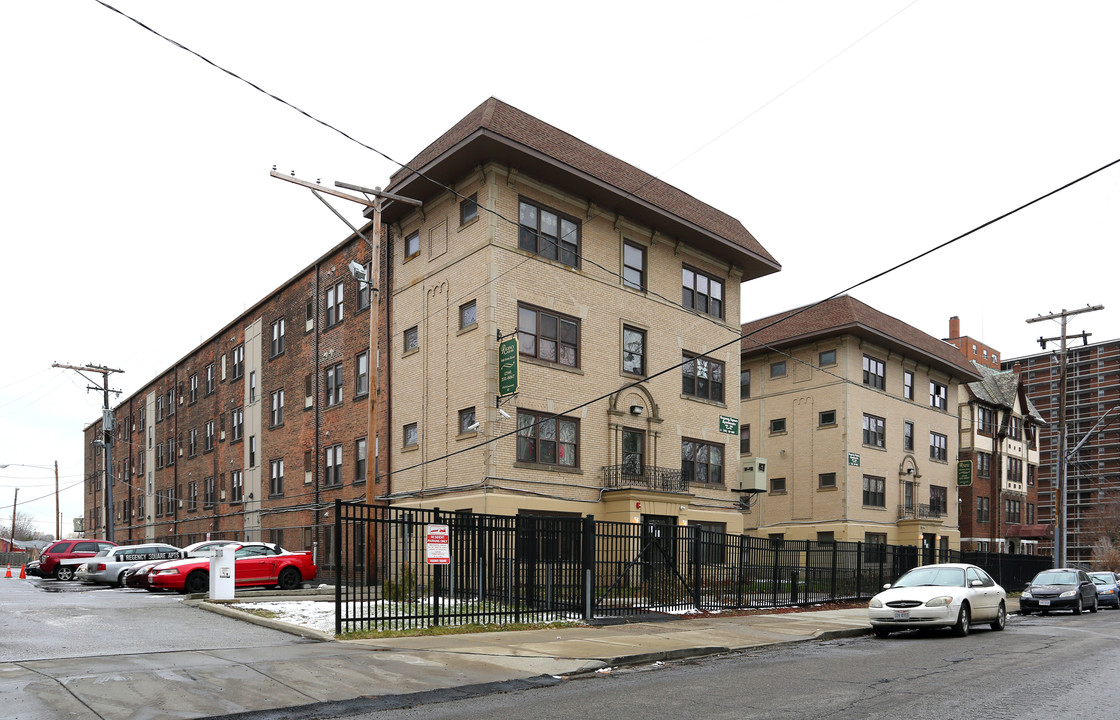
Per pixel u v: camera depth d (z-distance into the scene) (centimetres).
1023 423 5947
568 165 2562
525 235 2573
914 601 1703
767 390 4234
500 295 2453
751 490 3256
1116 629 2009
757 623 1816
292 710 863
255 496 3988
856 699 952
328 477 3331
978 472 5247
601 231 2809
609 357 2767
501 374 2394
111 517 4588
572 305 2666
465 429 2478
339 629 1330
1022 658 1348
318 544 3325
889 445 4112
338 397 3312
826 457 3897
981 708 895
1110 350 13875
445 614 1567
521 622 1584
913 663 1284
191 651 1150
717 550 2094
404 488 2730
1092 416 13900
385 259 2988
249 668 1039
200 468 4744
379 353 2961
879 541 3947
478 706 910
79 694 866
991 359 9488
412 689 978
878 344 4103
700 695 982
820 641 1623
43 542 9688
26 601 1925
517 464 2428
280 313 3897
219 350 4616
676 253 3092
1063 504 4019
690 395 3061
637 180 2892
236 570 2314
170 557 2908
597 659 1215
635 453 2831
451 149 2448
